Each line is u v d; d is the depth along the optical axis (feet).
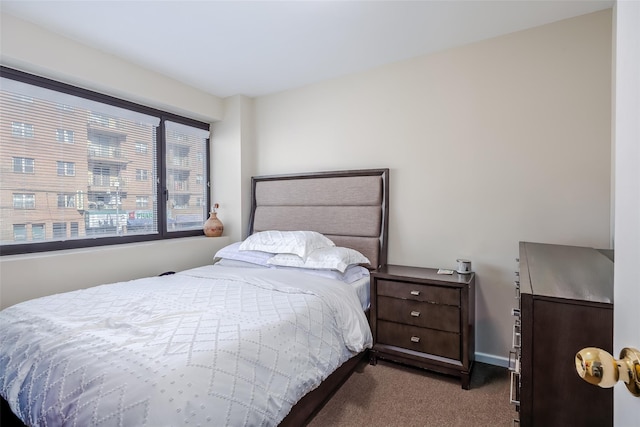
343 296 6.72
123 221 9.41
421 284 7.27
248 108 11.57
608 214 6.59
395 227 9.04
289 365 4.49
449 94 8.24
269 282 6.98
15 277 6.60
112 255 8.23
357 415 5.87
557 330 3.06
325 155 10.21
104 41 7.71
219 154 11.82
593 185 6.72
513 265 7.55
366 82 9.44
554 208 7.11
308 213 10.12
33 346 4.16
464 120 8.06
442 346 7.06
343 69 9.41
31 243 7.47
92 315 4.99
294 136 10.80
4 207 7.15
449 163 8.27
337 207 9.68
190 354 3.67
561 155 7.02
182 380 3.26
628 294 1.61
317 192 10.05
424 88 8.57
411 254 8.81
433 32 7.44
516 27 7.25
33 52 6.91
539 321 3.12
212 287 6.80
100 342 4.00
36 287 6.89
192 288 6.70
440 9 6.55
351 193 9.47
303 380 4.65
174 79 9.97
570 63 6.90
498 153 7.68
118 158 9.29
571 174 6.93
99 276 7.97
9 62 6.84
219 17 6.80
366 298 8.09
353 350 6.28
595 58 6.68
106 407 3.08
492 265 7.79
